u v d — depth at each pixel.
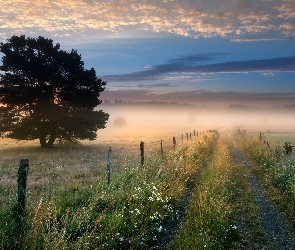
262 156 19.73
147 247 6.27
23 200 6.09
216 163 17.44
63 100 35.06
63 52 34.16
